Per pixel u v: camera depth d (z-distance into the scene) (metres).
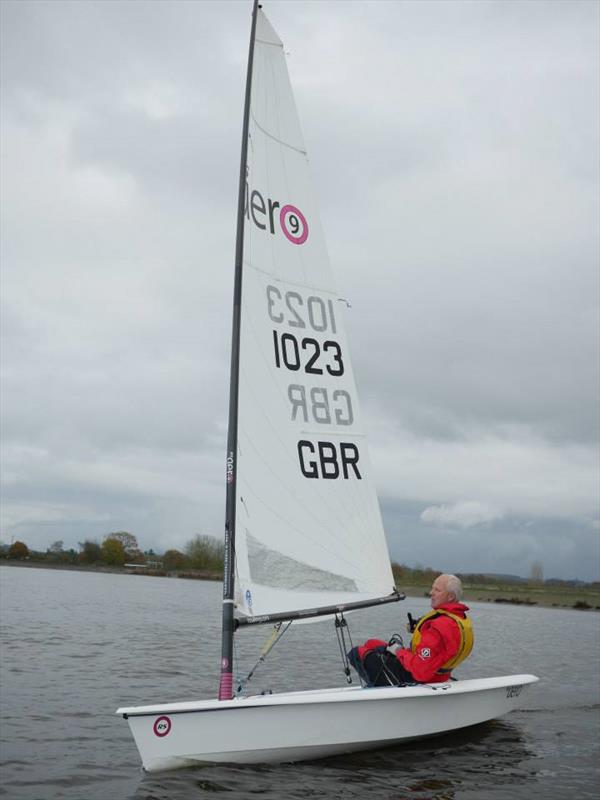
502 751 7.35
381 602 8.00
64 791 6.00
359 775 6.30
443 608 7.33
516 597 62.94
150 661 13.26
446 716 7.34
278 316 7.91
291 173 8.34
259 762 6.48
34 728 7.99
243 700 6.45
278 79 8.41
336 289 8.45
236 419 7.39
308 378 8.02
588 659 17.69
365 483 8.21
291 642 18.11
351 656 7.59
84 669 12.01
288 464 7.66
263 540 7.35
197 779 6.09
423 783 6.19
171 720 6.24
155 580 69.06
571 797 6.05
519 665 15.62
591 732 8.61
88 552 85.75
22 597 30.58
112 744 7.44
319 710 6.59
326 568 7.71
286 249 8.13
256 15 8.30
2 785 6.14
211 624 22.45
